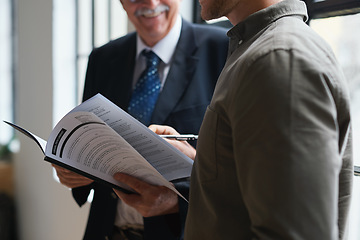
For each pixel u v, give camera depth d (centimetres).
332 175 49
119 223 126
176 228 112
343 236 68
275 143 49
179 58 125
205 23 169
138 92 129
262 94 52
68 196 262
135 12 123
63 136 85
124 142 80
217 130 62
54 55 280
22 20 338
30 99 332
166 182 86
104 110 83
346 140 60
